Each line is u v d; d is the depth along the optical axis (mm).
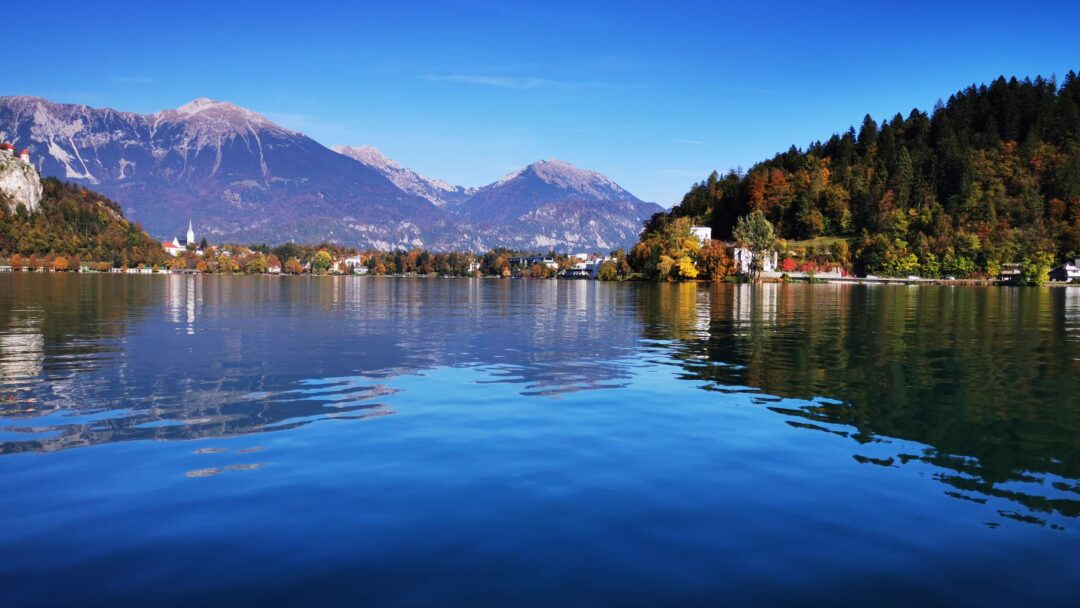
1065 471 12805
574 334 39156
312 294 102500
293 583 8281
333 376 23516
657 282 195000
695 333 39938
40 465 12867
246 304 69875
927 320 51562
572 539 9570
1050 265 191125
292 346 32406
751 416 17266
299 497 11164
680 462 13227
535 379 23016
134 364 26125
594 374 24172
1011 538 9758
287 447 14203
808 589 8258
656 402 19031
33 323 43438
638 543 9469
